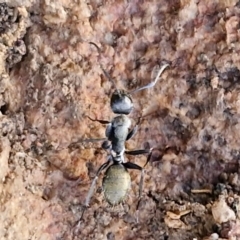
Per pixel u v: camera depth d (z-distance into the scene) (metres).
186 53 0.05
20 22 0.05
